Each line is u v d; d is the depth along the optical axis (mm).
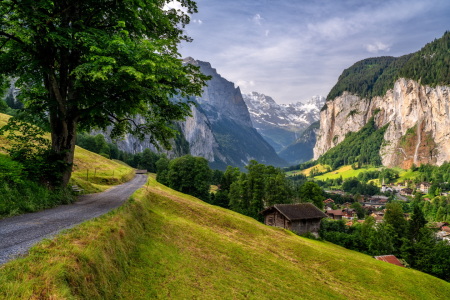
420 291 27953
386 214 85750
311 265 28234
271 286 19375
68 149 19031
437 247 61781
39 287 6980
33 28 14773
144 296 11852
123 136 22484
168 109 18984
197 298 13703
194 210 35469
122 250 13375
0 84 17797
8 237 10422
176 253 18562
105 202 21672
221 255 22062
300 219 62344
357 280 27109
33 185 17141
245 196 86312
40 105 17891
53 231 11617
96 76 12648
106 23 19281
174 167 86562
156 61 14820
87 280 8977
